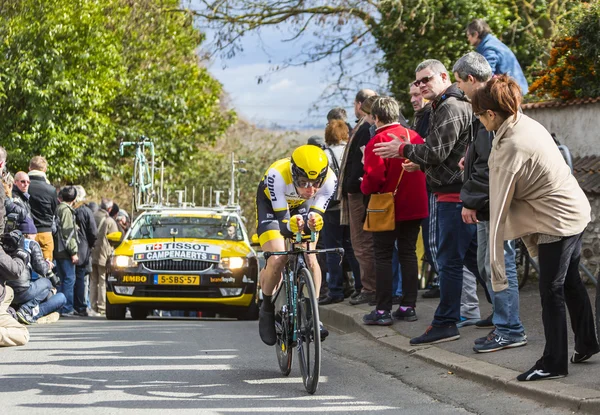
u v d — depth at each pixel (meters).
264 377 9.11
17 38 33.31
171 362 10.04
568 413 7.00
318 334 7.97
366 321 11.68
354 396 8.12
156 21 35.47
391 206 11.20
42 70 33.56
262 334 9.45
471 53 9.44
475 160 9.02
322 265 15.01
